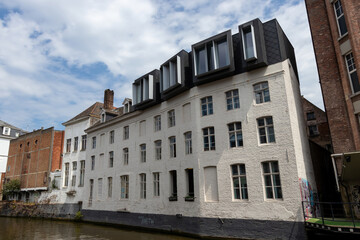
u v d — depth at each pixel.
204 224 17.36
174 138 21.41
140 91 24.78
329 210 18.31
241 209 16.08
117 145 27.39
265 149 16.00
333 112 15.58
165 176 21.22
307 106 30.42
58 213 33.62
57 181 36.19
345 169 13.70
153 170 22.47
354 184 14.62
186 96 20.50
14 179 43.50
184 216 18.84
